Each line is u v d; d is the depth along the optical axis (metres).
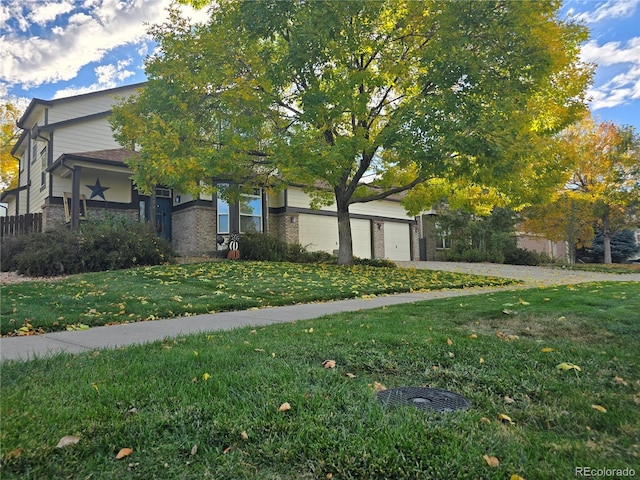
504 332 4.70
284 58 11.02
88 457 2.12
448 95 10.36
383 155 13.95
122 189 17.03
